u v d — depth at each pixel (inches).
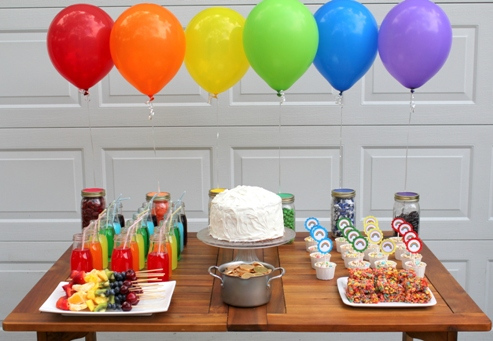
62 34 81.7
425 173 116.7
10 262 121.0
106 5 112.7
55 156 117.6
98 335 120.2
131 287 69.0
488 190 117.0
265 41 78.8
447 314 66.6
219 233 77.4
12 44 113.8
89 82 86.1
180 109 115.3
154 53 79.4
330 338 119.6
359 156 116.3
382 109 114.6
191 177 117.6
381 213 118.2
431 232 118.6
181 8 112.5
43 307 66.4
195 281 77.2
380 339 119.1
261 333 119.6
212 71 86.4
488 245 118.7
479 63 112.9
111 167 117.6
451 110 114.5
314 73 113.7
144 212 82.1
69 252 89.9
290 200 93.3
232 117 115.6
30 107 115.7
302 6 81.4
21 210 119.0
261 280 68.6
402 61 82.7
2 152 117.4
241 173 117.4
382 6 111.7
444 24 81.7
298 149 116.6
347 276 78.6
